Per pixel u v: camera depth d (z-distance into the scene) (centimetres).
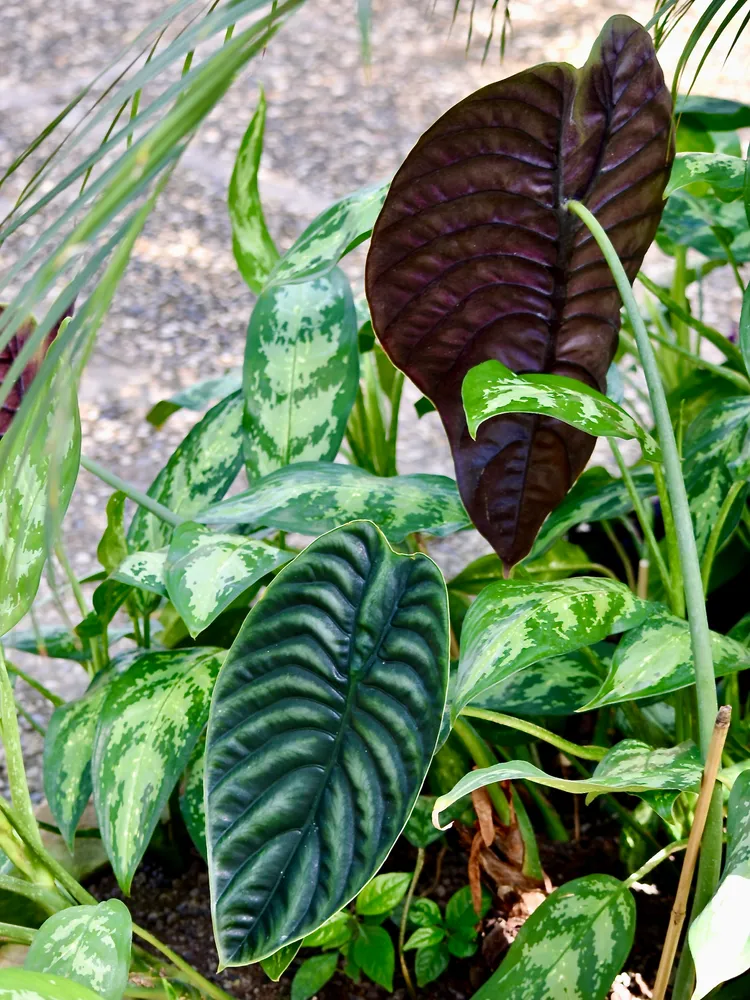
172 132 52
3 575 83
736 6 84
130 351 256
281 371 111
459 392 89
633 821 113
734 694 111
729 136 152
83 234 52
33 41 411
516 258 85
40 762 156
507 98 78
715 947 65
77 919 80
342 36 421
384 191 101
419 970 106
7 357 99
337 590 80
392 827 79
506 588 85
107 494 213
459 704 78
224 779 81
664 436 77
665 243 140
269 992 112
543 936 89
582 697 102
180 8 67
